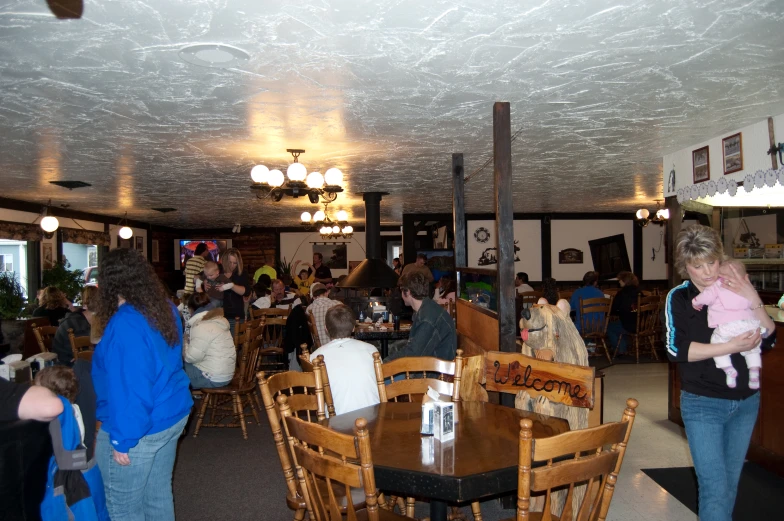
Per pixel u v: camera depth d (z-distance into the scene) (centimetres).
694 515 313
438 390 285
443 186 740
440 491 176
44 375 236
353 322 321
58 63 274
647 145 496
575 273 1174
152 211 1051
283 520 314
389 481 184
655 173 663
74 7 212
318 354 302
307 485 193
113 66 279
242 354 472
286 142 466
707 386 222
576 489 274
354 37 246
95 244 1095
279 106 355
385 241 1577
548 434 221
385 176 655
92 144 465
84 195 809
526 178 705
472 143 473
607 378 670
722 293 218
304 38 246
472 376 319
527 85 317
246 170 599
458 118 389
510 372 264
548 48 261
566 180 723
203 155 518
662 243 1185
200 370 463
